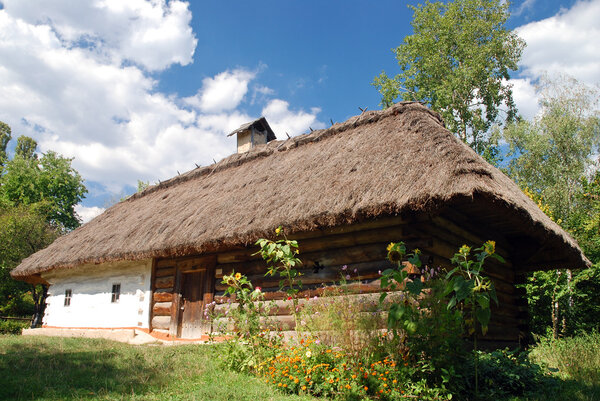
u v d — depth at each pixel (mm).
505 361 5418
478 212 6922
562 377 6211
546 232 6496
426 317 4621
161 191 13305
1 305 22406
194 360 5961
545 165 21312
